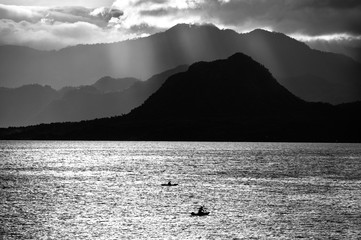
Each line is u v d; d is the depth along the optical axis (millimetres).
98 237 88812
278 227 96938
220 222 100688
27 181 171000
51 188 150875
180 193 140000
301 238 89500
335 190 151125
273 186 158750
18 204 120125
